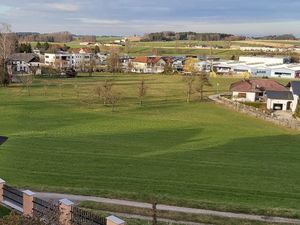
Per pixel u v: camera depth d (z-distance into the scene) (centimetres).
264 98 8262
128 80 11425
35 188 2480
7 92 8219
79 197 2344
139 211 2125
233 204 2356
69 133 4619
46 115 5819
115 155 3669
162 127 5206
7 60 11256
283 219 2119
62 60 15738
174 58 17838
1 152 3606
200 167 3366
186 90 9500
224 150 4034
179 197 2555
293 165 3569
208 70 15350
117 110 6525
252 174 3216
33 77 10900
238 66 15150
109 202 2266
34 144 3975
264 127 5553
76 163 3353
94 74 13038
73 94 8138
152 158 3603
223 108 7250
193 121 5778
